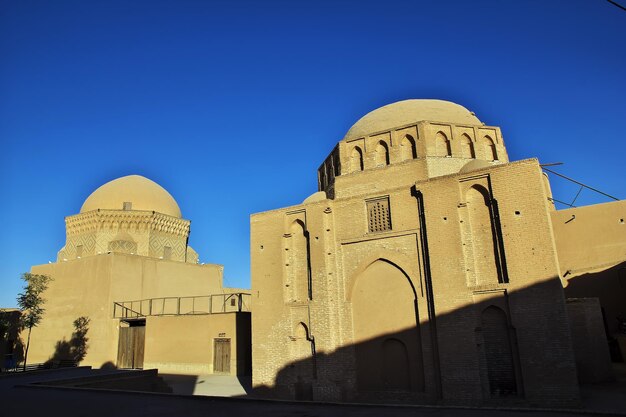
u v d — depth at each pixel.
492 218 16.34
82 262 33.31
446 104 23.05
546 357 14.39
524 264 15.27
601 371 17.19
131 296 32.41
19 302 29.14
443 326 16.14
